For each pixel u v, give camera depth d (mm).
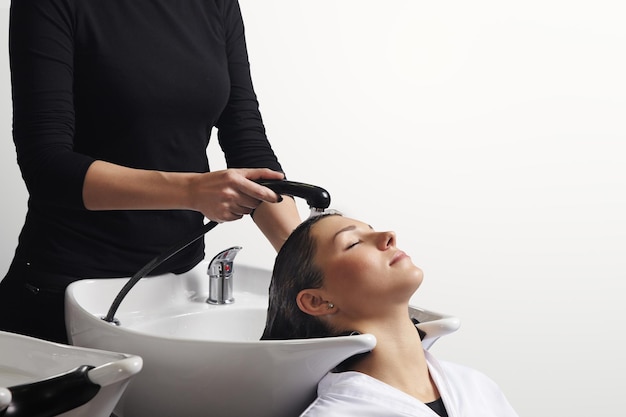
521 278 2547
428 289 2521
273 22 2332
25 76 1235
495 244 2531
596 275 2568
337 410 1030
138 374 1047
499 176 2516
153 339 1021
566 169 2537
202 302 1418
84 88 1291
